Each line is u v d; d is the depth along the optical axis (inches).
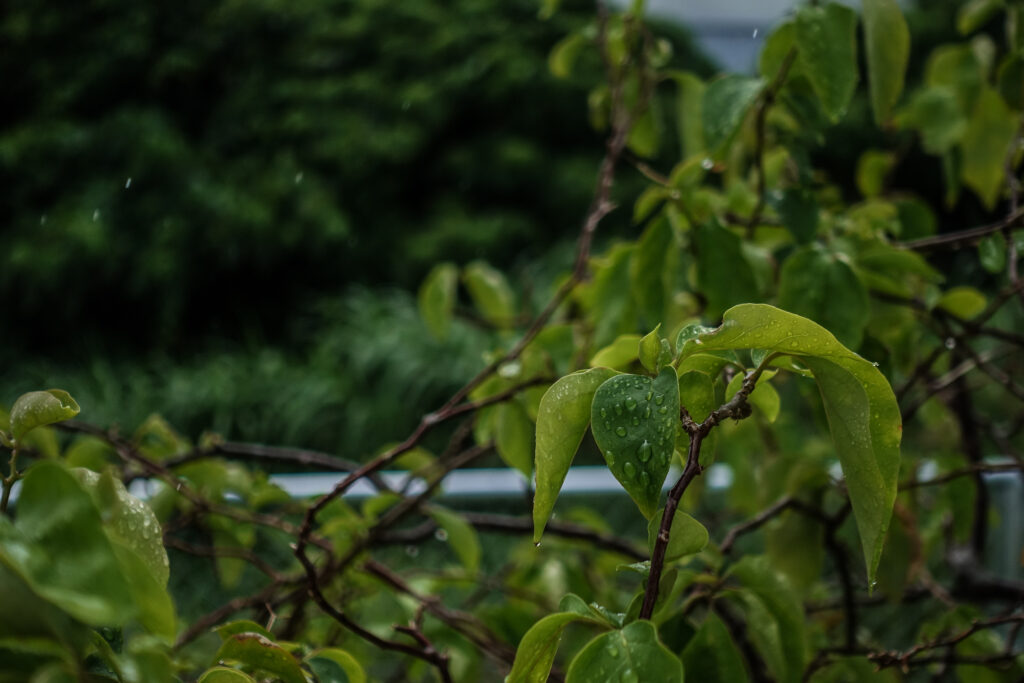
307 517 49.0
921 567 60.7
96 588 35.9
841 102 49.1
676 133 350.3
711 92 51.4
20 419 39.7
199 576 86.7
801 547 54.2
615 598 65.0
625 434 39.1
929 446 74.1
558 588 60.2
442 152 357.4
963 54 64.4
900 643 84.1
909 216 65.7
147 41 335.6
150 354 299.4
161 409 246.1
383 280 336.2
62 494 36.4
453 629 54.9
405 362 253.6
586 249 60.1
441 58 358.0
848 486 40.2
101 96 335.0
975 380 85.4
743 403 39.9
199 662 54.6
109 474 39.9
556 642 40.5
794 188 53.1
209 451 59.0
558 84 357.1
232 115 342.3
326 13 358.3
